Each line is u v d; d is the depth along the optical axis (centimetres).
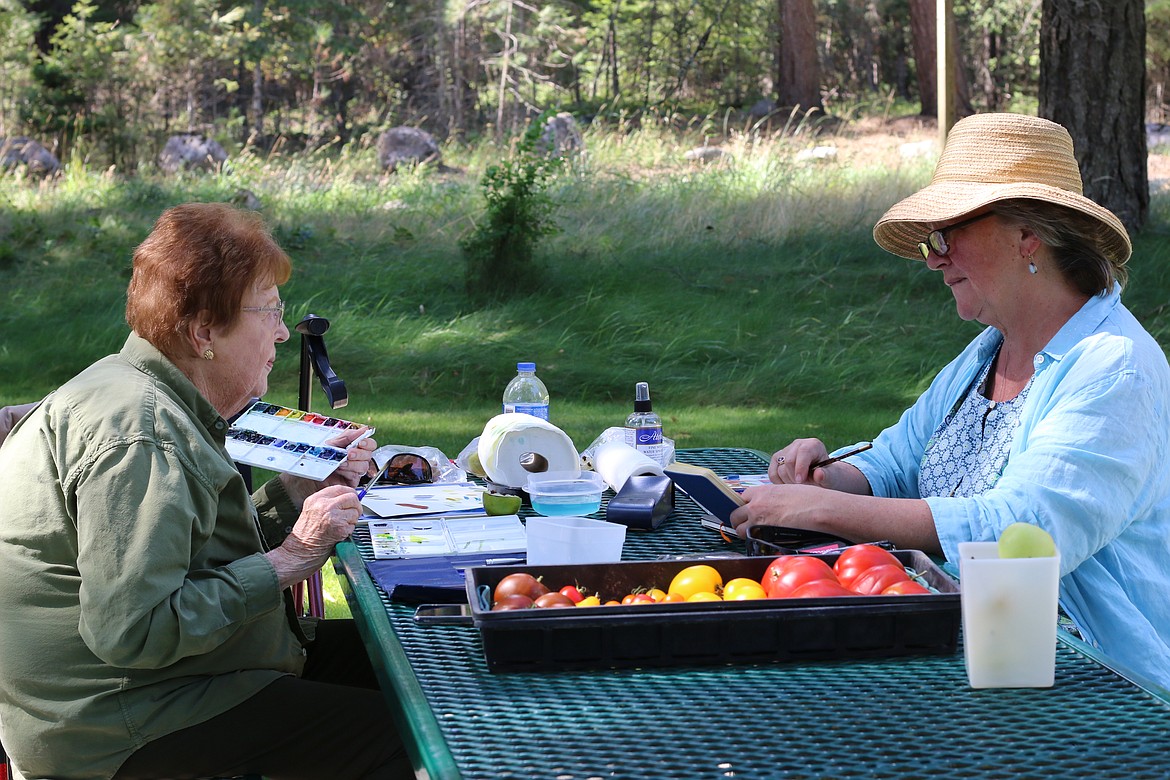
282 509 251
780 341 941
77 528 180
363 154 1841
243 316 204
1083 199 227
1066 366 223
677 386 853
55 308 1052
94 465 179
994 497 211
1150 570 220
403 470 291
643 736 142
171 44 2323
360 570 212
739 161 1491
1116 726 146
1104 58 1095
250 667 194
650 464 269
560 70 3019
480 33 2742
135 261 202
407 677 159
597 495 249
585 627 161
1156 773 133
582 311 1002
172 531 178
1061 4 1102
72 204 1419
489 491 261
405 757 191
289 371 877
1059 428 213
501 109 2494
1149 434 215
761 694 155
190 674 190
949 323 976
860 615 166
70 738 186
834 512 216
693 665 165
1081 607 217
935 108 2192
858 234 1205
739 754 137
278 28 2586
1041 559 156
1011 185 230
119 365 198
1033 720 148
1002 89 3039
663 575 182
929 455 259
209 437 198
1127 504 211
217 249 201
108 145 1903
